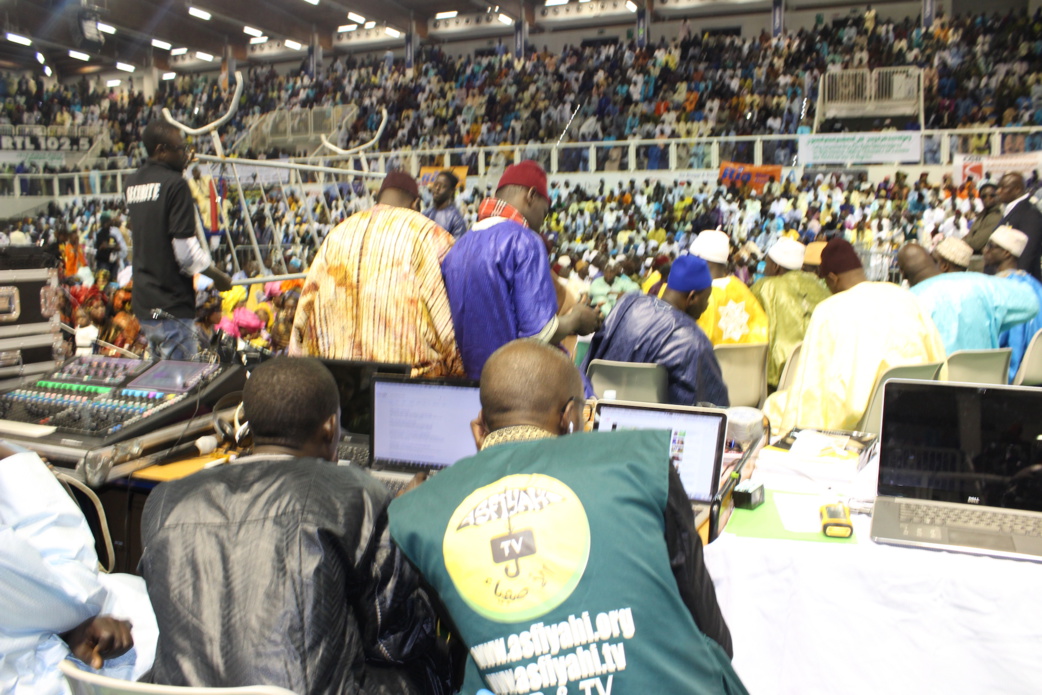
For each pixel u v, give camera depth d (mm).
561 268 8992
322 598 1433
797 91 14977
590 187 11797
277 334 5254
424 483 1433
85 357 3164
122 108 22328
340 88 20516
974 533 1987
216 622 1422
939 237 10031
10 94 22453
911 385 2182
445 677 1795
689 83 16625
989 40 15008
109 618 1856
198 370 2893
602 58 18484
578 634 1237
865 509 2205
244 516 1508
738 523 2154
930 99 14406
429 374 2877
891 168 10500
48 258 3494
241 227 8555
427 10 20609
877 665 1909
